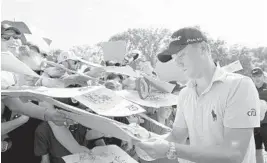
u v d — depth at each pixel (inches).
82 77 84.9
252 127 56.5
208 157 55.7
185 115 65.7
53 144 74.2
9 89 55.7
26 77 81.0
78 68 109.7
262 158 159.0
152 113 101.7
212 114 59.8
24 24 98.1
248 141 56.4
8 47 78.2
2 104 70.0
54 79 86.3
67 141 71.5
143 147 55.7
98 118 47.1
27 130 80.7
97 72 93.9
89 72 94.4
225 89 58.3
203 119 61.4
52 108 67.9
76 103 67.7
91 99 58.2
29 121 82.0
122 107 58.4
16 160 75.3
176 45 57.4
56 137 71.5
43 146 74.4
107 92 63.0
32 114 66.9
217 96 58.9
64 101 66.7
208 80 59.9
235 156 55.3
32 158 79.4
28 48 87.0
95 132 81.0
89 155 66.5
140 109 58.6
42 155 74.5
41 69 97.8
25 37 94.9
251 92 57.2
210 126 60.6
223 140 58.5
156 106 78.6
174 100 85.1
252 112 56.2
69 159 64.4
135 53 121.1
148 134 62.7
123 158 66.1
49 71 92.7
